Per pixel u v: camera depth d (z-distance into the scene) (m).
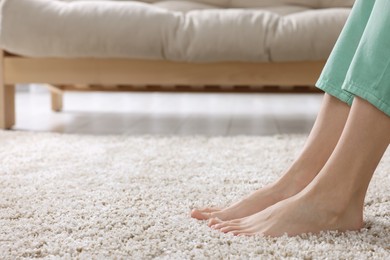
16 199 1.18
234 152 1.78
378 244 0.87
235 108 3.50
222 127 2.56
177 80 2.20
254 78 2.17
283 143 1.95
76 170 1.49
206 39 2.08
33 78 2.25
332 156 0.93
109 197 1.19
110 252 0.84
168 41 2.11
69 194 1.22
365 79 0.85
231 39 2.07
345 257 0.81
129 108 3.40
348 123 0.90
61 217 1.03
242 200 1.04
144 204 1.13
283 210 0.94
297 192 1.02
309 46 2.06
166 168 1.53
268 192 1.03
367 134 0.88
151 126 2.56
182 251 0.85
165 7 2.43
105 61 2.21
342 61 0.98
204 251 0.83
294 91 2.56
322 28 2.05
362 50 0.86
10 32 2.15
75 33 2.12
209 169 1.51
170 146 1.89
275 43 2.06
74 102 3.72
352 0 2.42
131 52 2.12
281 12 2.41
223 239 0.90
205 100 4.02
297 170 1.03
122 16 2.12
